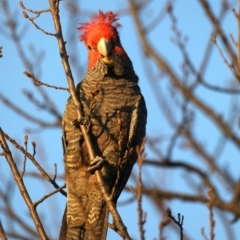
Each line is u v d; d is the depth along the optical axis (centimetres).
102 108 1859
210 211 1424
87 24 2008
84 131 1709
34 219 1514
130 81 1922
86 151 1836
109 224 1808
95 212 1825
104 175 1848
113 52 1923
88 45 1961
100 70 1902
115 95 1875
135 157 1891
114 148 1822
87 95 1873
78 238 1823
